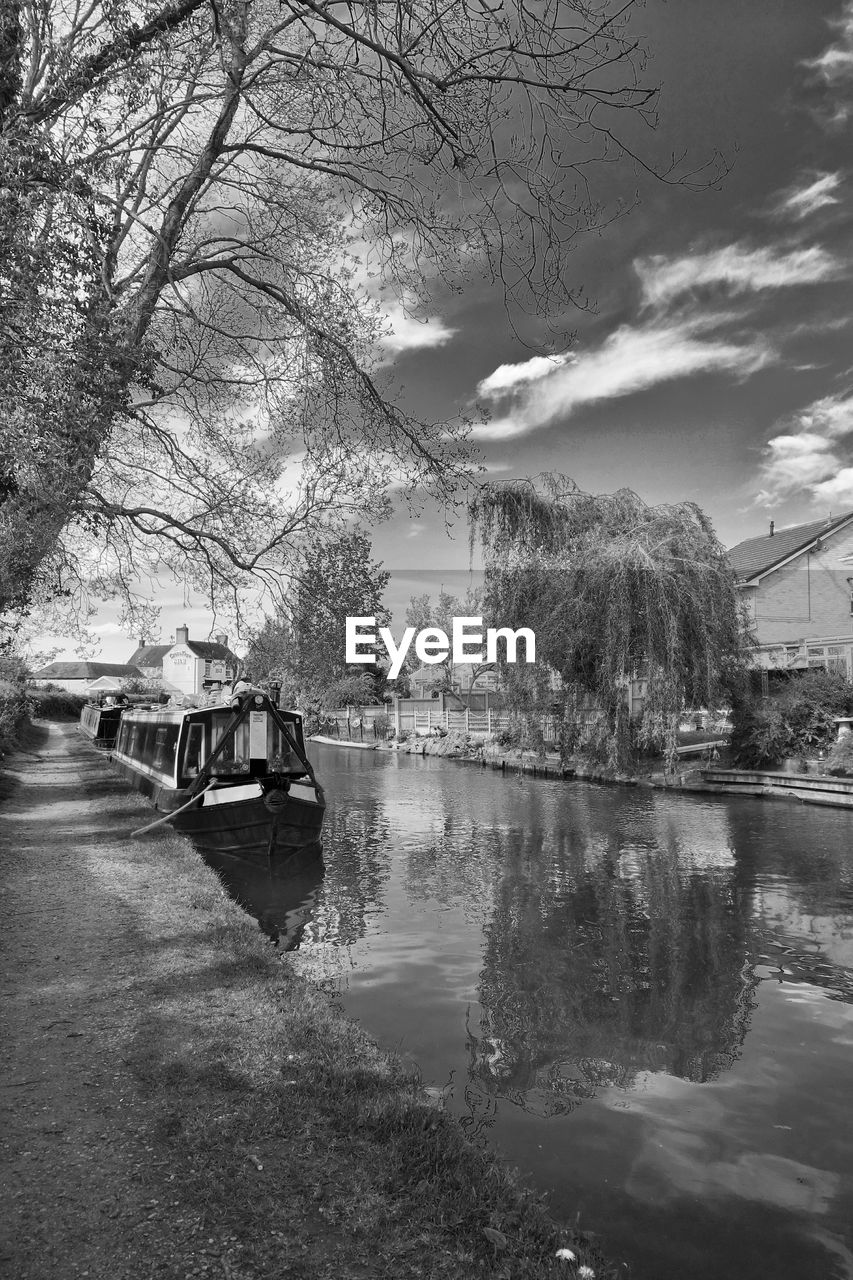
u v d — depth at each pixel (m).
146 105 5.80
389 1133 3.74
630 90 4.37
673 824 17.22
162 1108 3.83
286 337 8.28
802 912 10.42
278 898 11.48
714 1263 3.70
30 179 4.59
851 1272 3.65
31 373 4.50
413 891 11.88
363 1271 2.75
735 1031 6.67
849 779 18.62
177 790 15.21
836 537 33.84
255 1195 3.15
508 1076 5.73
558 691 25.75
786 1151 4.78
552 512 25.28
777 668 25.33
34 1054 4.41
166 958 6.17
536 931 9.64
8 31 4.82
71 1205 3.05
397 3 4.59
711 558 23.20
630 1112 5.23
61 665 95.69
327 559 8.65
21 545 5.74
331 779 28.61
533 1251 3.12
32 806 16.09
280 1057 4.45
